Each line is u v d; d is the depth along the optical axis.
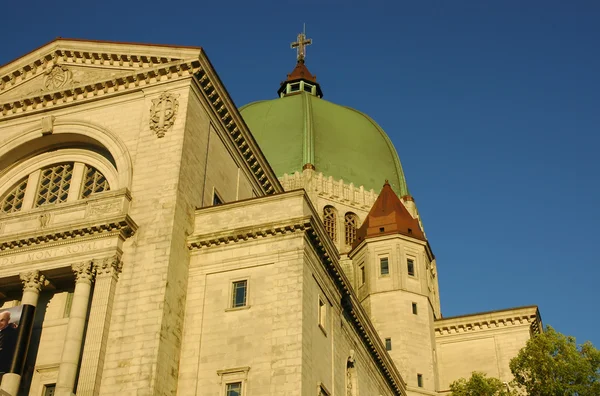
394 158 89.88
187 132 42.09
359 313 46.72
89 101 45.62
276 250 38.50
